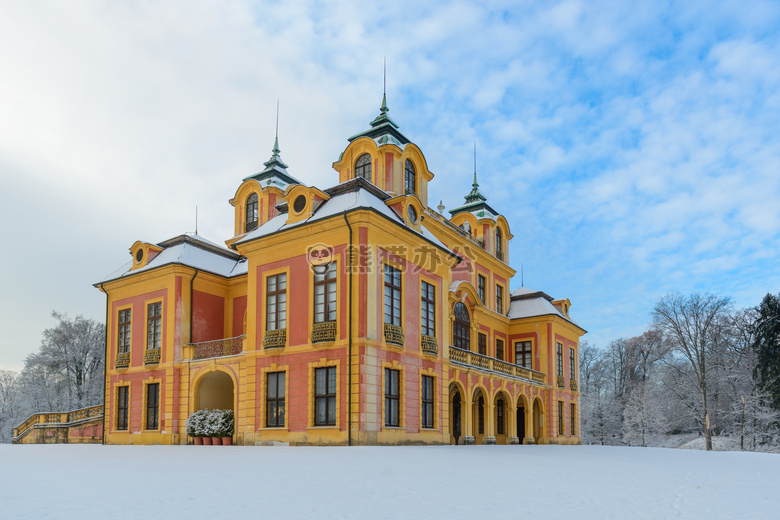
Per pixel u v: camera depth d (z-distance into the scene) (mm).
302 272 26656
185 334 32594
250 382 27484
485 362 35094
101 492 9297
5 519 7047
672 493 10164
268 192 42312
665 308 58938
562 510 8016
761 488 11406
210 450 21484
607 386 91812
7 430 65000
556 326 44844
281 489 9633
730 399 67500
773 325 63562
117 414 34312
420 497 8953
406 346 26797
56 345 63094
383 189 33438
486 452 21062
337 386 24453
